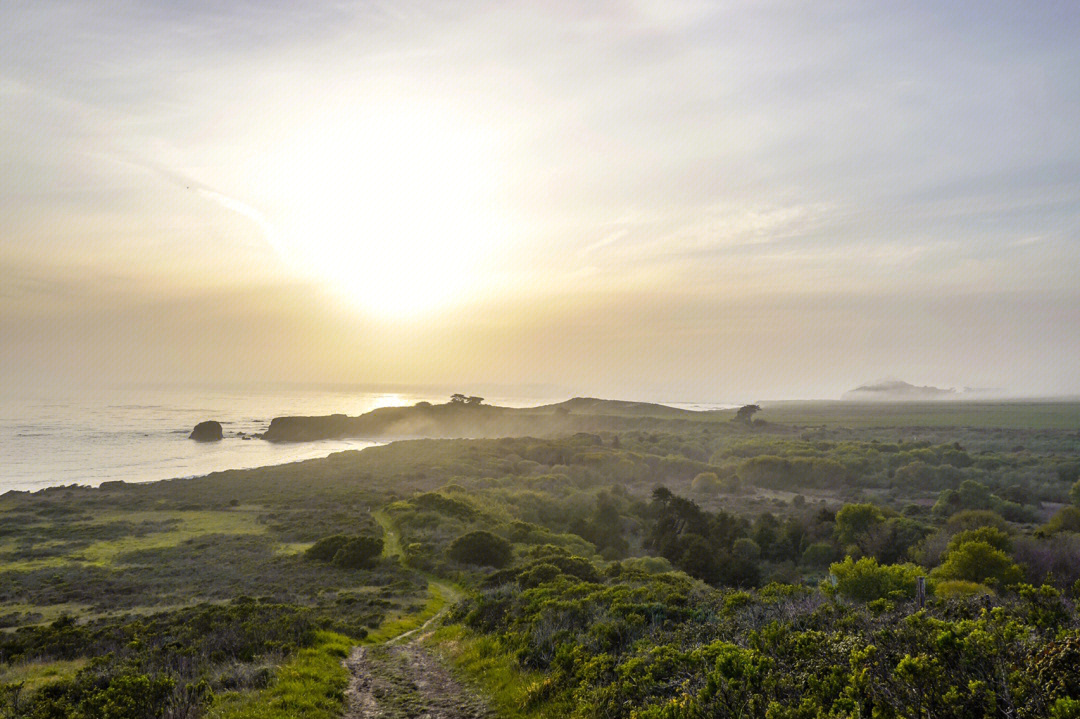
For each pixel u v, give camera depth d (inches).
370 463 4690.0
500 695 529.7
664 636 522.6
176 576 1617.9
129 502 3179.1
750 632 426.9
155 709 445.1
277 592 1366.9
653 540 2345.0
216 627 836.6
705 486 3671.3
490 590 1143.0
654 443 5748.0
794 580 1745.8
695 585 1245.1
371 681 612.1
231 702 493.4
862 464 4138.8
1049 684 236.8
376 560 1824.6
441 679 614.5
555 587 925.2
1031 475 3535.9
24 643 884.0
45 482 4463.6
